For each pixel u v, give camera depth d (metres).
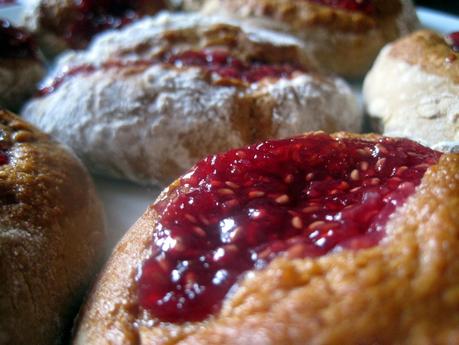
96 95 0.10
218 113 0.09
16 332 0.06
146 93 0.09
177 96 0.09
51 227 0.07
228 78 0.10
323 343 0.05
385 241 0.05
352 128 0.10
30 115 0.10
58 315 0.07
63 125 0.10
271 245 0.05
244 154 0.06
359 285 0.05
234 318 0.05
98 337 0.06
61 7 0.13
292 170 0.06
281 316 0.05
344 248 0.05
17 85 0.11
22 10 0.15
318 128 0.09
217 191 0.06
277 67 0.10
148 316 0.05
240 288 0.05
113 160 0.09
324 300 0.05
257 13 0.13
